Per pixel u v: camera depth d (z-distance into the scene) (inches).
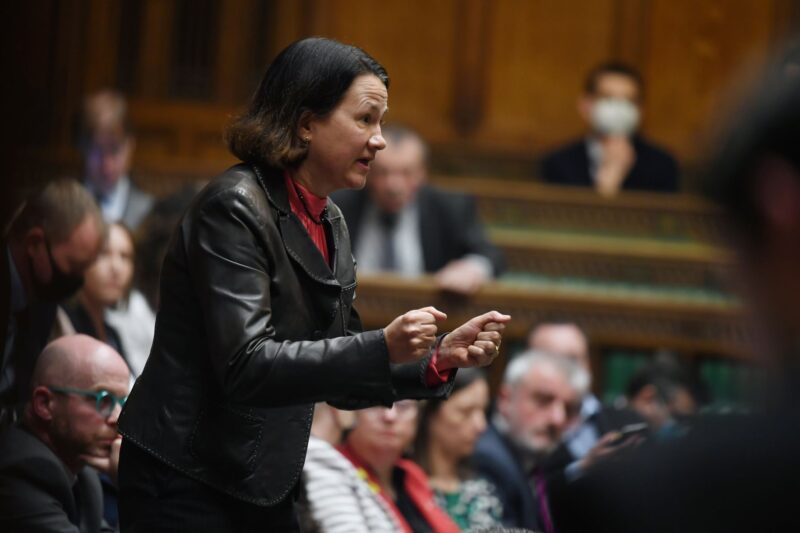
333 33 868.0
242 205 223.9
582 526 117.3
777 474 103.8
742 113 97.0
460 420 424.2
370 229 611.8
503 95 879.1
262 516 233.9
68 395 286.4
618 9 882.8
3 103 564.1
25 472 278.7
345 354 210.1
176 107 834.8
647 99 881.5
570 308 593.3
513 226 684.7
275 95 233.8
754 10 884.6
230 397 215.0
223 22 846.5
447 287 579.2
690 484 109.1
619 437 166.6
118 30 821.2
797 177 94.9
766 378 100.3
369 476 372.2
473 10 877.2
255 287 219.6
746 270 97.2
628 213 681.0
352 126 232.5
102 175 585.3
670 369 540.1
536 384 478.0
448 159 863.7
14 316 319.0
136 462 229.9
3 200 515.5
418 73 877.8
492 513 422.3
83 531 296.7
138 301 365.7
